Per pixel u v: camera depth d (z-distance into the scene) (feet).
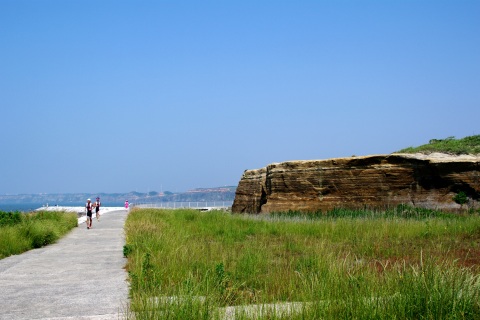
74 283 42.09
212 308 27.14
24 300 35.60
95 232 96.48
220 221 105.60
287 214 125.49
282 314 26.89
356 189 120.98
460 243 62.28
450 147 119.24
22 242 67.41
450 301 27.25
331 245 61.72
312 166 131.23
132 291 35.91
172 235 68.13
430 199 108.47
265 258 49.01
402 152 124.98
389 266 44.88
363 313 26.66
